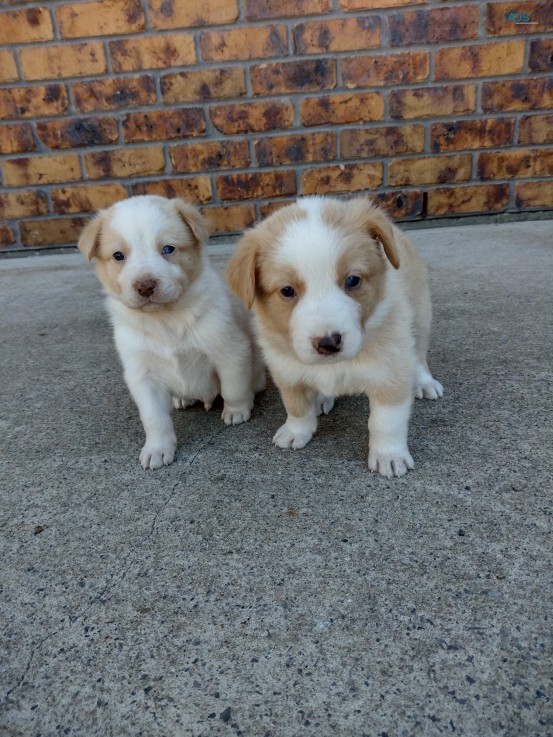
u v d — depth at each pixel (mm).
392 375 651
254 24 1357
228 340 798
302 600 514
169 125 1447
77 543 606
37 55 1382
